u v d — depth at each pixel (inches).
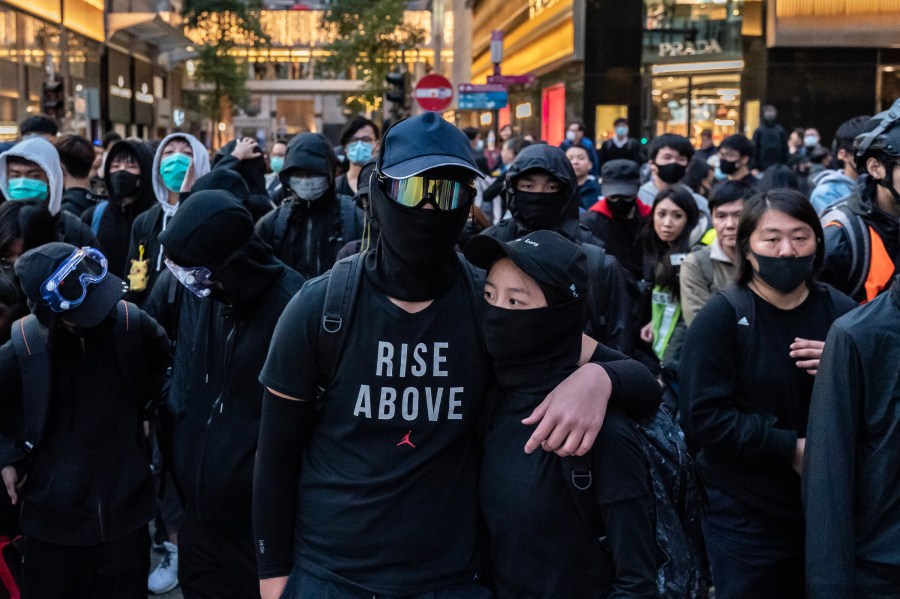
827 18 971.3
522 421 94.2
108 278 141.6
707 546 142.4
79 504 143.3
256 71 2760.8
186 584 147.0
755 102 1010.7
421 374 98.0
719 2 1047.0
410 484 97.7
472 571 100.5
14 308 162.6
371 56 1498.5
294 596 99.9
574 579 95.1
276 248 221.6
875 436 110.4
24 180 218.7
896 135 130.9
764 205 135.2
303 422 101.0
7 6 967.0
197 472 141.3
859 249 163.0
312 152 215.2
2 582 148.3
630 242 254.8
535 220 178.5
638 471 93.8
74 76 1244.5
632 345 169.6
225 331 141.9
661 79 1086.4
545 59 1263.5
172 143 229.3
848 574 109.0
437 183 92.5
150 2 1748.3
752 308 137.7
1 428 144.6
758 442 133.1
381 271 99.1
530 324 94.6
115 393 145.8
